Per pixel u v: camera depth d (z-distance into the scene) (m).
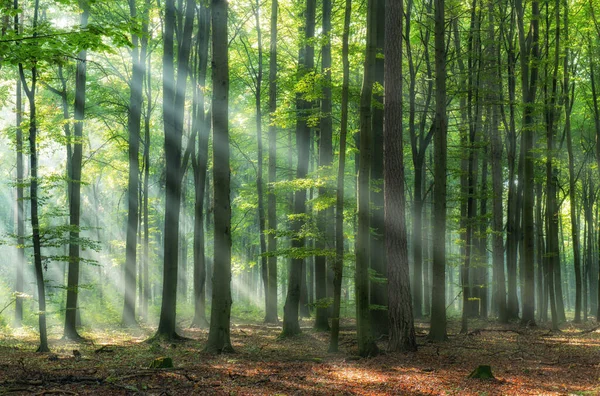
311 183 16.16
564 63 25.11
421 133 25.19
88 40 11.86
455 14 22.50
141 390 9.95
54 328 22.48
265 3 25.84
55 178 15.31
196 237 24.28
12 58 11.94
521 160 27.98
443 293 18.50
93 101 25.17
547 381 11.55
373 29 14.31
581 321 27.38
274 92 22.91
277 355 15.11
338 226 14.81
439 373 12.38
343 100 14.84
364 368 12.95
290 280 20.27
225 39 15.03
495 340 18.91
